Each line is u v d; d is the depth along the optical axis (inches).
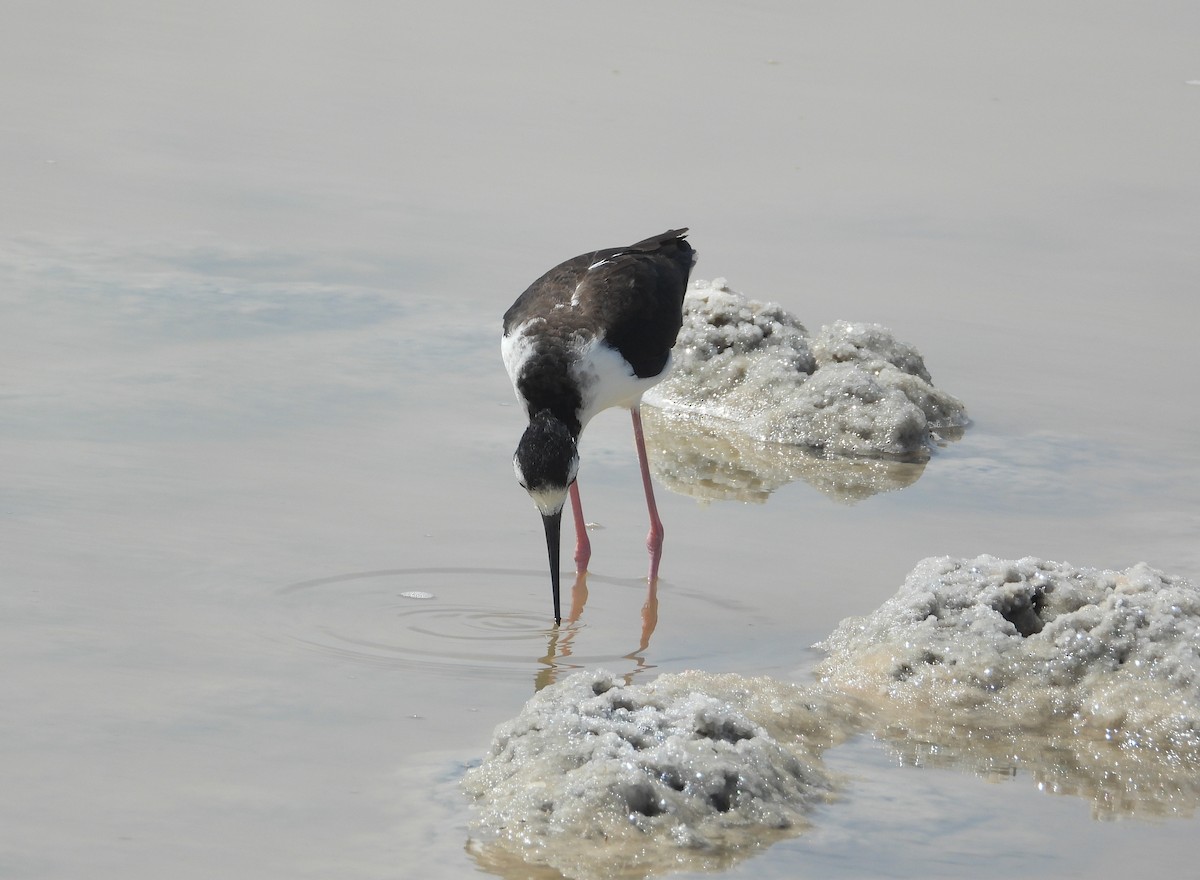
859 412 531.2
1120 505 474.9
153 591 365.1
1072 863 265.1
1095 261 722.8
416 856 256.1
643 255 449.7
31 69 917.8
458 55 1013.2
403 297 617.3
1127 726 319.0
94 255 631.8
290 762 288.7
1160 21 1206.9
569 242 692.1
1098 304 668.7
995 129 924.6
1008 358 606.2
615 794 267.9
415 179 774.5
